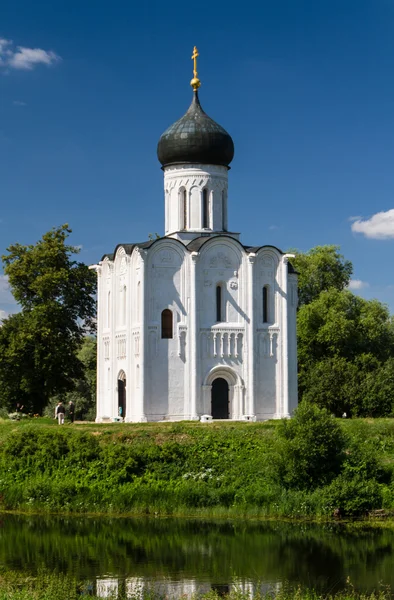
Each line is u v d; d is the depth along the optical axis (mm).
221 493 54562
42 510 54969
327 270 110625
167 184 81375
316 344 102188
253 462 57219
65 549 45938
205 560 44000
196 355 75625
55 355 87438
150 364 75125
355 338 102125
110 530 49875
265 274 78438
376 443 60844
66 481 56594
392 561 43719
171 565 43219
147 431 62938
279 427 55312
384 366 86812
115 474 56438
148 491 55094
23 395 89938
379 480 54562
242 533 49094
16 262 90562
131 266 77688
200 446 59344
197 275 76188
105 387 83812
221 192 81062
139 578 41125
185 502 54281
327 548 45969
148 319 75312
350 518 51969
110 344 82250
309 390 85062
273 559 44156
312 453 53688
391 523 50781
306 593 38750
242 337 77000
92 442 59344
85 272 91812
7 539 48031
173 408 75312
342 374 84188
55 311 88188
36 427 66312
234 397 76625
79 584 40031
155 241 75688
